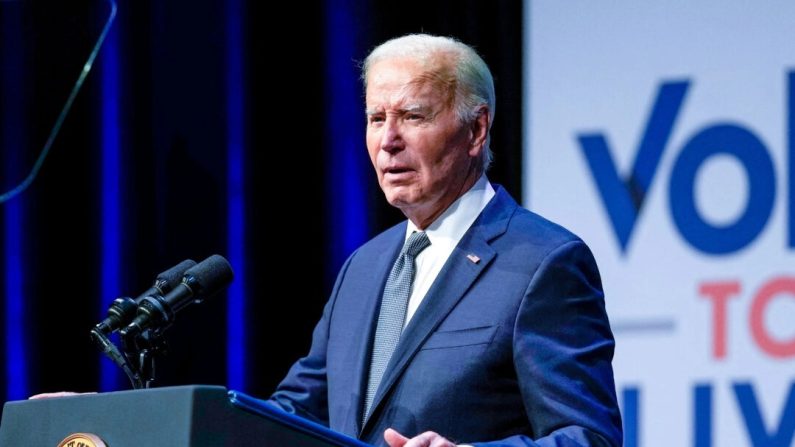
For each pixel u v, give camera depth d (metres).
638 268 10.95
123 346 6.00
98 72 13.38
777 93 10.75
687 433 10.66
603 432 5.95
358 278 7.12
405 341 6.42
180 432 4.59
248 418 4.73
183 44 13.12
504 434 6.27
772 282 10.57
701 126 10.94
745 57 10.88
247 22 12.91
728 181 10.79
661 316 10.83
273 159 12.81
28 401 5.10
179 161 13.08
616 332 10.93
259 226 12.82
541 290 6.33
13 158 13.52
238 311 12.80
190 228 13.02
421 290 6.76
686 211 10.87
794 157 10.63
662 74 11.12
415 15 12.30
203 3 13.08
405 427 6.24
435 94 6.65
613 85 11.27
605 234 11.10
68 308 13.45
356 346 6.76
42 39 13.46
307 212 12.72
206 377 12.84
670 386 10.74
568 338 6.26
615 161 11.16
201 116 13.05
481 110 6.84
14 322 13.54
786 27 10.80
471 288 6.49
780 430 10.41
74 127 13.45
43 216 13.52
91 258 13.38
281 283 12.74
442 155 6.66
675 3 11.14
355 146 12.59
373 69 6.80
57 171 13.49
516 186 11.65
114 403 4.80
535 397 6.09
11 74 13.53
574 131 11.35
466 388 6.23
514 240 6.61
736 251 10.69
